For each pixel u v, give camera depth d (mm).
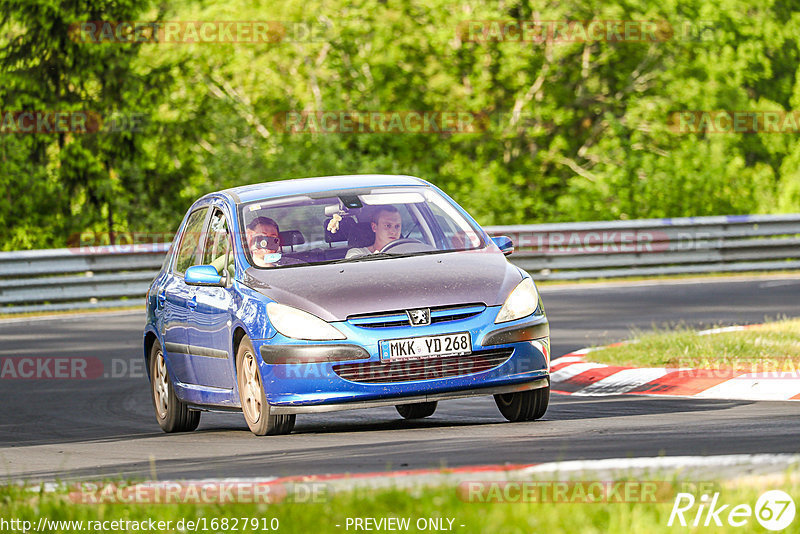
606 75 123500
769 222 81062
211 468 23625
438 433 26938
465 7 120938
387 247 30234
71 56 105188
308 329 27156
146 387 43156
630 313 57531
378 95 118062
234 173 105312
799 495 16141
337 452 24531
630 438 24406
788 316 52562
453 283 28062
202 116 113750
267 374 27531
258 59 116688
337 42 118688
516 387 27625
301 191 32125
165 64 110188
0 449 30484
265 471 22469
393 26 119062
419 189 32562
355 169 107125
